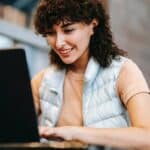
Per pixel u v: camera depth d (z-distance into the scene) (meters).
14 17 4.30
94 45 1.88
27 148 1.25
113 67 1.85
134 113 1.65
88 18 1.76
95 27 1.89
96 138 1.43
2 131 1.25
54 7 1.70
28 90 1.24
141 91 1.71
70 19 1.70
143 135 1.49
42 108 1.94
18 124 1.25
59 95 1.89
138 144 1.48
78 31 1.73
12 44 4.28
